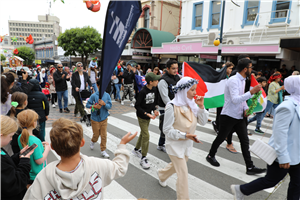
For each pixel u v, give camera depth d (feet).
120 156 5.12
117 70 33.86
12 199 5.19
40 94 13.21
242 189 8.61
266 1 40.83
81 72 22.34
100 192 4.42
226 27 47.03
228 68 18.04
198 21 53.16
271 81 22.03
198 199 9.68
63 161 4.23
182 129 8.57
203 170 12.51
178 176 8.50
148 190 10.28
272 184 7.95
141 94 12.51
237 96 11.20
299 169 7.75
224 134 12.53
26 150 5.98
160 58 64.08
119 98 34.65
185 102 8.60
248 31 43.24
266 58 43.78
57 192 3.96
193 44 46.68
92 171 4.32
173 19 73.82
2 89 10.21
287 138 7.39
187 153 8.89
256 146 7.91
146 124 12.69
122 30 7.95
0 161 4.88
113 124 21.56
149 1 69.31
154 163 13.26
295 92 7.48
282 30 38.60
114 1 7.29
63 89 25.27
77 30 98.37
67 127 4.11
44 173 4.04
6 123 5.22
